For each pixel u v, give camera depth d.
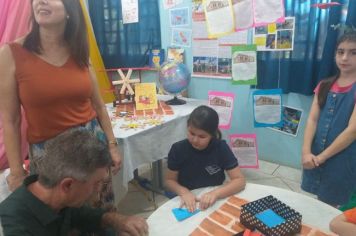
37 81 1.24
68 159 0.83
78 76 1.35
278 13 2.11
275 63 2.60
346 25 2.09
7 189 1.78
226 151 1.52
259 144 3.01
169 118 2.24
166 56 3.24
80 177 0.83
